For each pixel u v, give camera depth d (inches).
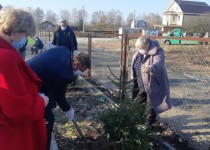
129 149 153.9
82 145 169.2
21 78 88.3
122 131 150.9
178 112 248.8
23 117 88.0
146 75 190.9
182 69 517.3
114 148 153.1
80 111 238.4
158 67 182.5
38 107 91.1
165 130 204.1
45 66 131.6
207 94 318.3
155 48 187.2
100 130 186.1
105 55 789.9
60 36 390.9
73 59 136.3
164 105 192.4
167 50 818.2
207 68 524.1
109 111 160.1
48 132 142.1
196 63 579.5
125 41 256.1
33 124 102.0
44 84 134.4
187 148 179.6
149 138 176.1
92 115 225.3
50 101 139.6
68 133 188.2
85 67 137.0
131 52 460.1
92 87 324.8
